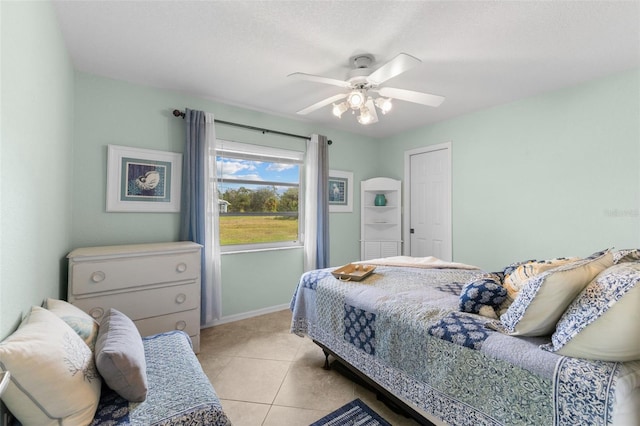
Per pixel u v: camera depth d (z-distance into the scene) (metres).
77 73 2.38
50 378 0.90
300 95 2.96
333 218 4.11
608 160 2.47
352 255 4.32
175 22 1.80
